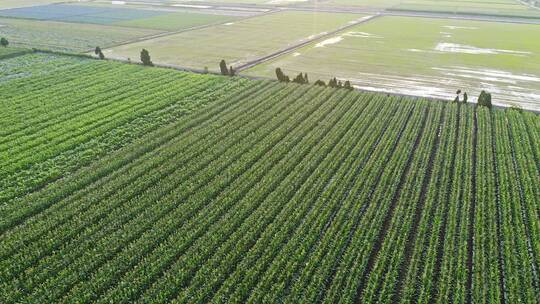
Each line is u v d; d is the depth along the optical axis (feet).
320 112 139.74
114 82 168.04
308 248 79.15
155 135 123.13
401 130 129.39
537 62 209.46
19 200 92.94
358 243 79.71
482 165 107.65
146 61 192.54
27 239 80.43
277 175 102.47
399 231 83.41
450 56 220.43
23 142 118.21
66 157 111.75
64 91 156.76
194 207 89.76
